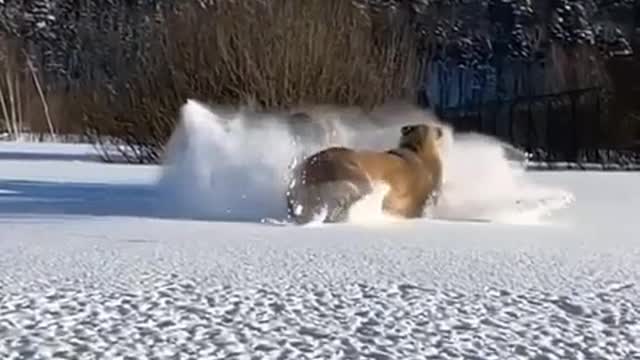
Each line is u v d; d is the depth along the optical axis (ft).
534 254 33.01
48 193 57.72
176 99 86.48
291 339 21.59
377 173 42.75
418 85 91.45
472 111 120.26
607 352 20.75
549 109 115.75
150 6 151.12
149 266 30.01
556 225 42.50
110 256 31.99
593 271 29.68
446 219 44.45
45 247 34.12
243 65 82.74
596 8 191.31
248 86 82.43
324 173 41.96
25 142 164.25
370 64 83.97
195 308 24.31
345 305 24.77
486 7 197.77
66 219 43.09
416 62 89.45
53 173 78.18
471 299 25.52
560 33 190.90
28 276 28.37
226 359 20.11
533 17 197.16
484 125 118.73
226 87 83.20
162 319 23.27
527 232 39.42
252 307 24.49
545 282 27.89
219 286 26.89
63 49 212.43
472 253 33.06
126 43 125.70
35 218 43.47
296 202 42.16
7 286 26.84
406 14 100.12
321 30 83.20
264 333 22.07
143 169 83.76
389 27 88.17
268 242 35.35
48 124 181.37
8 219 43.09
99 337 21.70
